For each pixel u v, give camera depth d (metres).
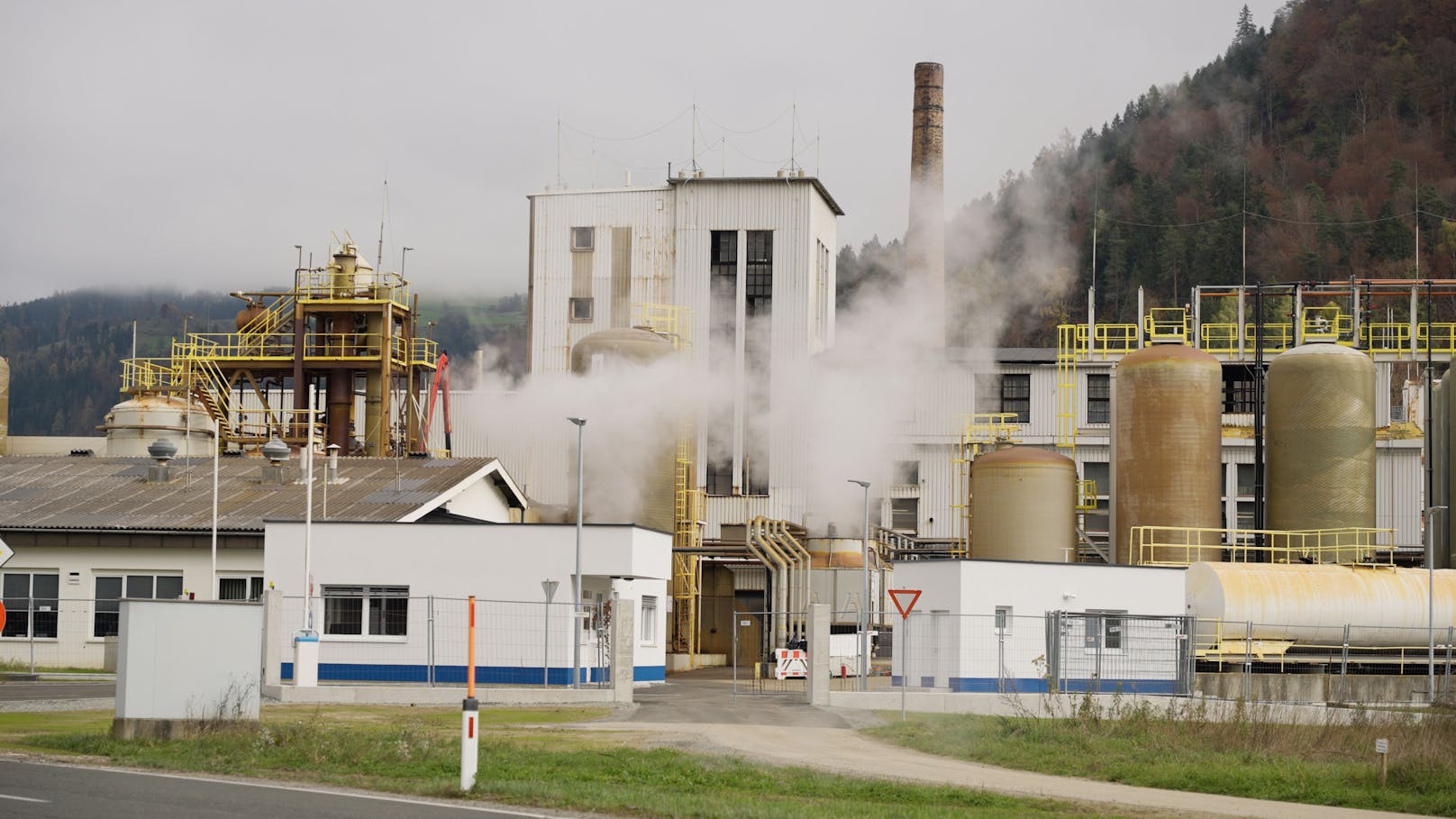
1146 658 83.56
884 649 116.69
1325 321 107.56
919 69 171.38
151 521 93.75
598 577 83.62
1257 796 43.06
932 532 137.12
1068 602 84.12
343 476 104.25
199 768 39.41
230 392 133.50
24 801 32.00
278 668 71.38
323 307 130.62
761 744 52.34
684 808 34.03
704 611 137.88
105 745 42.81
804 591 115.62
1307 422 102.75
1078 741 54.12
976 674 81.06
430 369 138.12
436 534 82.31
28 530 92.81
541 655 81.19
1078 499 109.38
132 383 134.62
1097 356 134.88
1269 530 104.38
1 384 144.88
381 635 81.81
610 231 157.50
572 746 48.84
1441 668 91.88
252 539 92.06
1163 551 98.56
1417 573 92.88
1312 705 76.88
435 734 48.47
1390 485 132.50
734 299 154.75
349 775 38.69
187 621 45.22
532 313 157.62
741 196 155.50
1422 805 41.50
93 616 92.38
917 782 41.72
